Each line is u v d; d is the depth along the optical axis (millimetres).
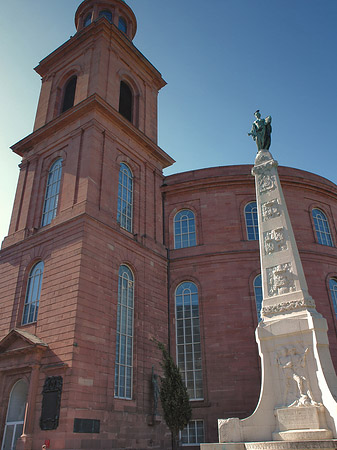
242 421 15891
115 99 32719
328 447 13352
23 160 33469
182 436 26359
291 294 17281
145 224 31141
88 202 26281
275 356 16562
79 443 20094
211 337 28359
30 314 25828
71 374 21094
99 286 24688
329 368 15500
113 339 24344
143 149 33562
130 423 23375
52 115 34281
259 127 22203
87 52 33938
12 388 23484
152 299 28875
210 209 32750
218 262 30516
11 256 29031
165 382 24344
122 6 41344
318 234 32969
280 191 19641
